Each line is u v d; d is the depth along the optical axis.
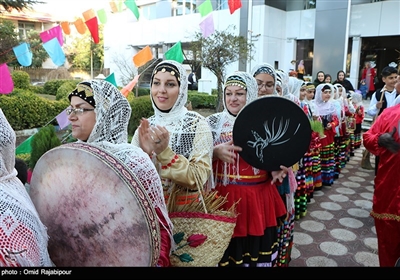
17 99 6.89
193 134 1.70
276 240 2.01
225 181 1.89
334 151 4.81
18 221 0.86
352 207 3.88
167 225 1.26
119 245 1.02
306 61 12.96
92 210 1.04
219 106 8.37
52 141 2.36
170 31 12.34
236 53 8.29
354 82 11.63
